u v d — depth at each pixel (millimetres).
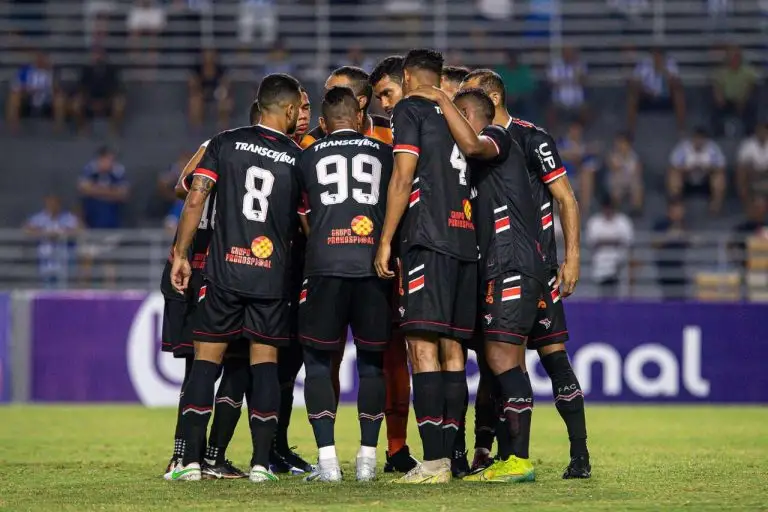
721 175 59906
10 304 44000
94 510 16562
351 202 20016
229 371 21109
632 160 59875
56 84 64562
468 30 65750
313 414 20078
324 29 65312
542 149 20562
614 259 51562
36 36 67875
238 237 20125
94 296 44031
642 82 64188
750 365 44062
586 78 64750
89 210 56500
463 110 20500
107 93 64062
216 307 20125
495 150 19562
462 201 19672
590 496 17828
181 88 66875
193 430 20281
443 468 19578
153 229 60500
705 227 59625
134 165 63219
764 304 44250
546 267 20422
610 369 44031
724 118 64125
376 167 20281
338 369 22500
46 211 54969
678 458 25266
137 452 27344
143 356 43812
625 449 27672
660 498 17625
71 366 43844
